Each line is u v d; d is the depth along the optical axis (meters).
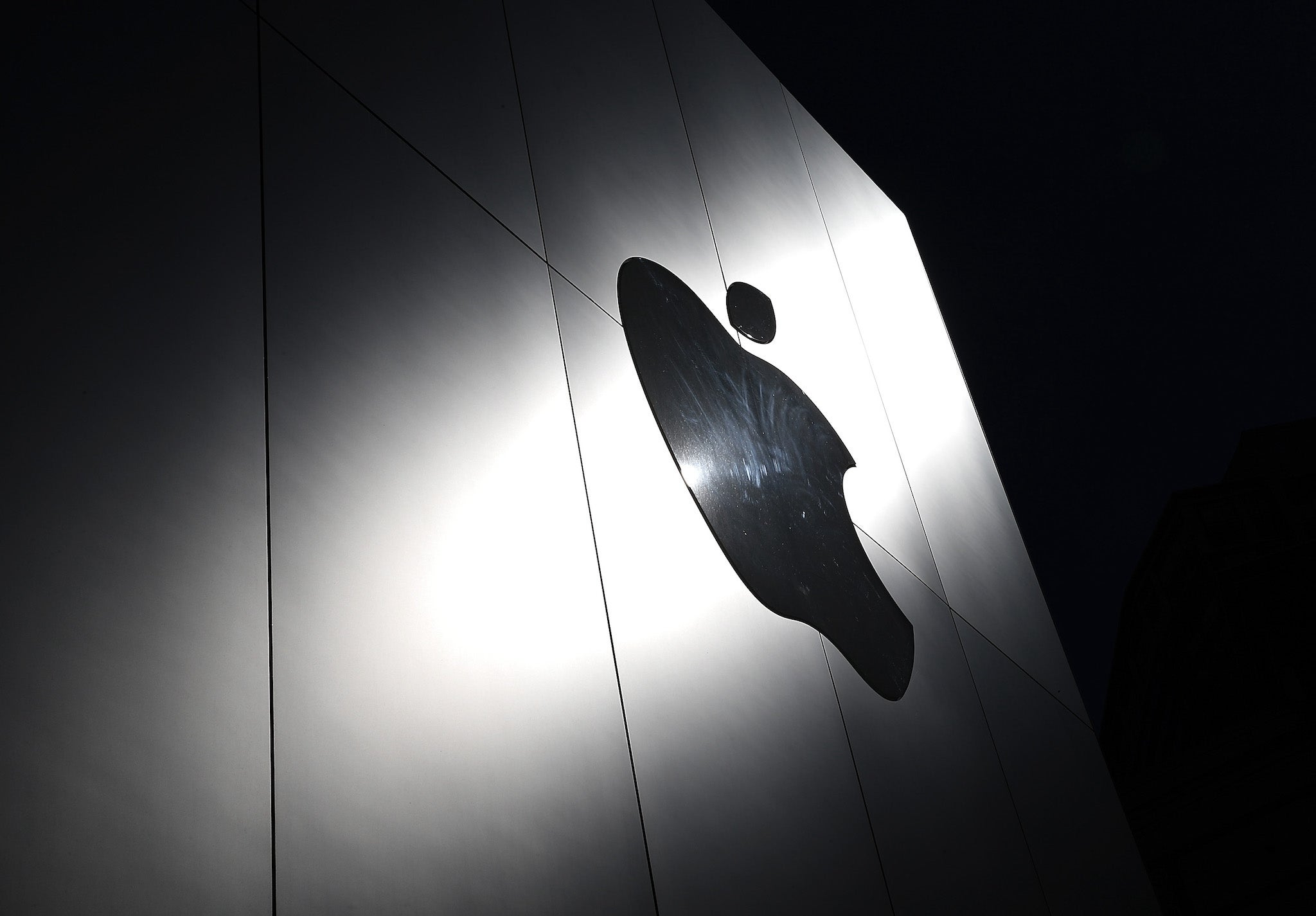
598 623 4.18
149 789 2.33
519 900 3.12
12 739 2.14
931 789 6.50
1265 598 29.45
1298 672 28.09
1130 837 9.99
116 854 2.21
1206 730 33.12
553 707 3.68
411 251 4.16
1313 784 21.50
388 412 3.60
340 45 4.39
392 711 3.03
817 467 7.40
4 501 2.33
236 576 2.78
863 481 8.23
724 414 6.31
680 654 4.66
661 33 8.55
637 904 3.58
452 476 3.74
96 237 2.84
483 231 4.74
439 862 2.93
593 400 4.95
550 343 4.81
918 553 8.64
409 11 5.07
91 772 2.24
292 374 3.28
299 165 3.76
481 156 5.06
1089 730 10.68
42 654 2.26
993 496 12.17
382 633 3.13
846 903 4.89
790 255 8.98
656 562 4.83
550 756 3.55
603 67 7.11
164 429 2.78
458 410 3.95
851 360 9.36
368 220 3.99
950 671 7.86
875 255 11.70
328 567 3.07
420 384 3.82
